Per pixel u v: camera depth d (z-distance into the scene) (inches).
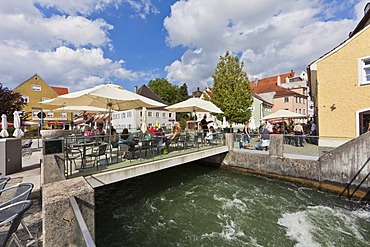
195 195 325.7
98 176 227.6
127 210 275.6
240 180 405.1
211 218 251.6
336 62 480.7
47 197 75.6
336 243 204.1
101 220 248.8
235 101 833.5
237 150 468.1
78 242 67.7
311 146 363.6
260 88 1866.4
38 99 1489.9
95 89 246.7
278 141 396.8
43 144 171.8
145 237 213.8
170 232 222.1
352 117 456.4
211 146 458.0
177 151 393.7
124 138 322.3
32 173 255.6
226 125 1216.2
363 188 299.6
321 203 297.7
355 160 308.7
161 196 323.6
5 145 246.1
